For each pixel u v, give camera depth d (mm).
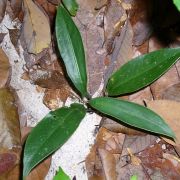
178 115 333
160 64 302
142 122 292
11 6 399
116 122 353
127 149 352
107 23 385
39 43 385
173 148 351
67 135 295
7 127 348
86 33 383
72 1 376
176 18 361
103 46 379
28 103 377
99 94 368
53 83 376
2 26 401
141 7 379
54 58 383
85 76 319
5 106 353
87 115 367
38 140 288
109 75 365
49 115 305
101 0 392
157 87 355
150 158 352
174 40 370
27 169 277
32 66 385
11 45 394
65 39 311
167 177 346
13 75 385
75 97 373
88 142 361
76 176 353
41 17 389
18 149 350
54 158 359
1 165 348
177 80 356
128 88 314
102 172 348
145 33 374
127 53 370
